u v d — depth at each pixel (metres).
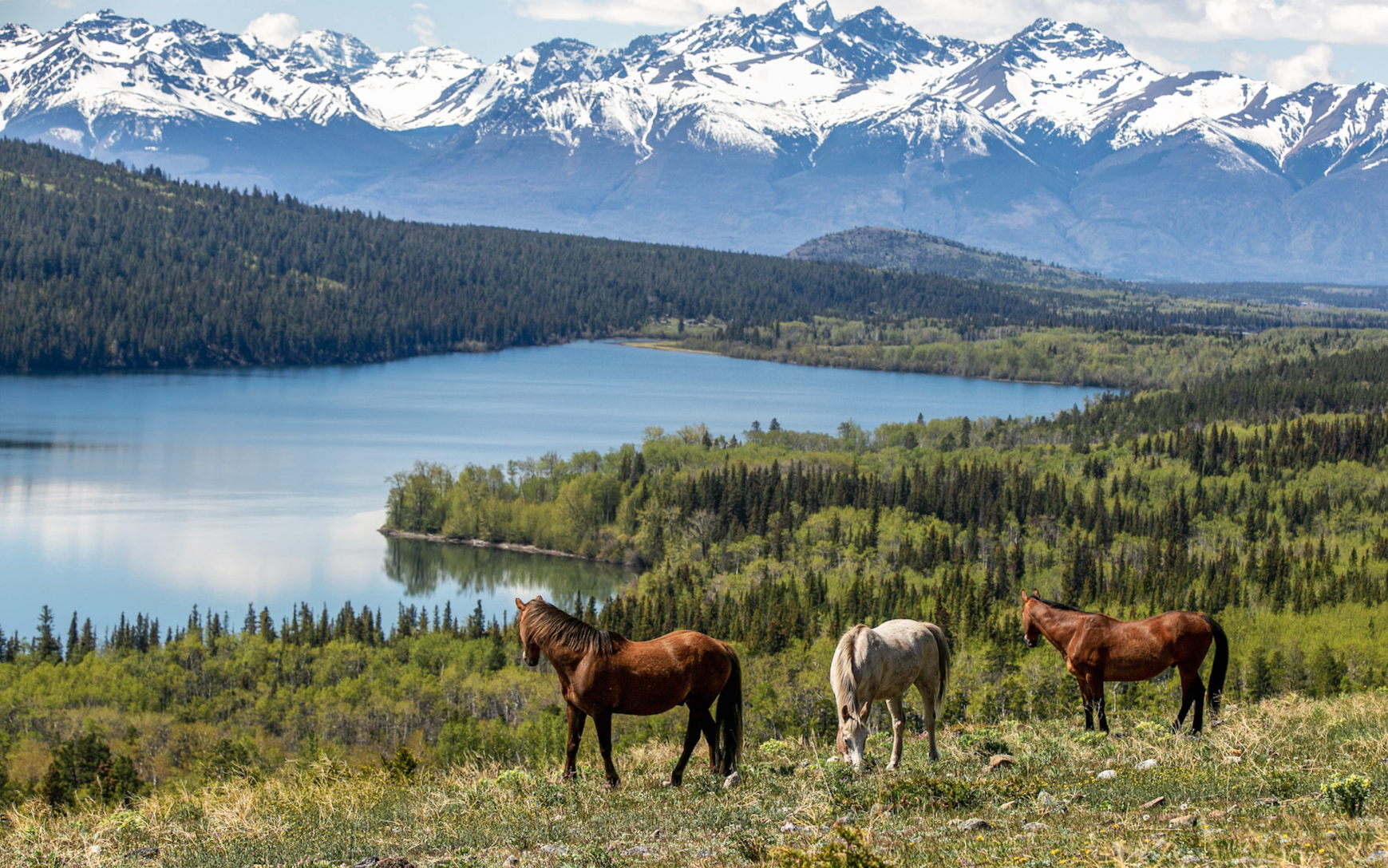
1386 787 18.12
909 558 177.88
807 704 99.06
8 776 81.94
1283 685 97.75
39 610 161.88
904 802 19.22
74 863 19.17
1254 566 156.38
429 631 145.00
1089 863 15.20
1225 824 16.86
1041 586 160.62
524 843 18.75
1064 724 28.59
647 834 18.80
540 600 23.23
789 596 145.62
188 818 22.20
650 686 22.30
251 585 177.75
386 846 18.97
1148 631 25.78
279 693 116.56
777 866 15.81
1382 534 182.00
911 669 23.00
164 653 128.12
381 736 108.62
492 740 85.50
